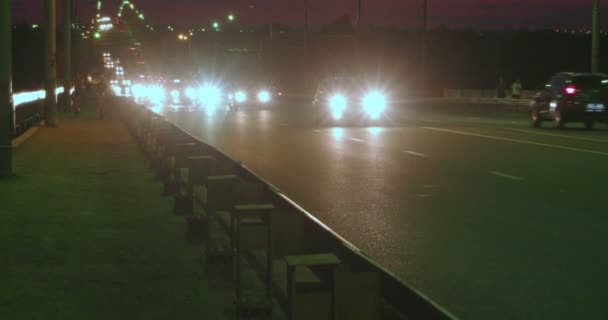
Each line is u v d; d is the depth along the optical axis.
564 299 7.46
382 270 5.29
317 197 13.99
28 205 12.95
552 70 111.19
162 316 6.95
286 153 22.38
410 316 4.70
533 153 22.25
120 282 8.10
